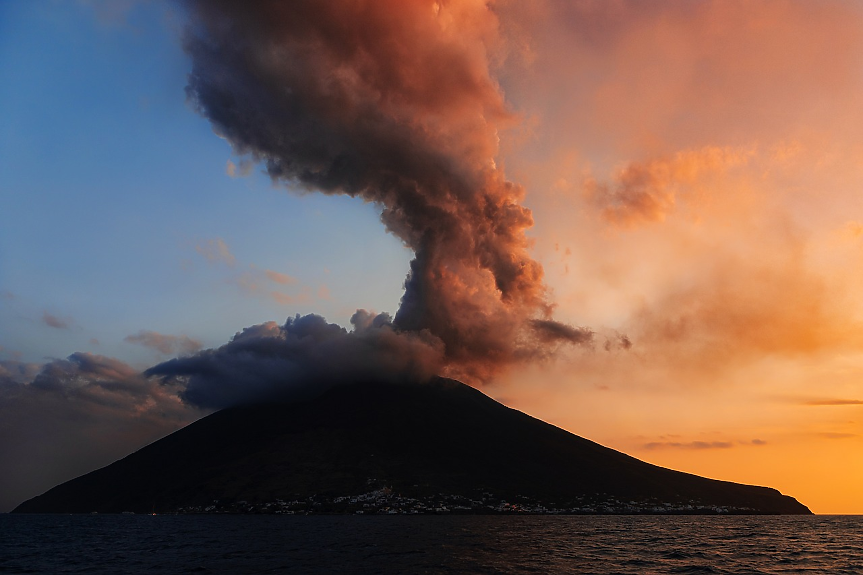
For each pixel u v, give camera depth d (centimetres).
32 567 8225
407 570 7344
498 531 15925
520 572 7150
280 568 7644
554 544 11500
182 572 7406
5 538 14625
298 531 16050
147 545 11906
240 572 7300
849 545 12162
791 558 9194
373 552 9775
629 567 7731
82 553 10325
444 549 10312
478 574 6956
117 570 7738
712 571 7388
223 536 14288
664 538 13638
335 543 11762
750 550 10644
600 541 12400
